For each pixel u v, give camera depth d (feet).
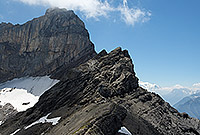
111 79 290.76
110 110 193.88
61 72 469.98
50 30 586.86
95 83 279.69
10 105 360.69
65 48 547.49
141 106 264.93
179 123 264.93
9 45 613.52
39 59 559.38
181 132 247.91
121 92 275.39
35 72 535.60
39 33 599.57
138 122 209.97
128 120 200.75
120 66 312.71
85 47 554.46
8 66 574.15
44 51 564.30
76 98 260.42
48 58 547.08
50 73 507.71
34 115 263.29
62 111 242.99
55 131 189.78
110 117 182.19
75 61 512.22
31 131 218.18
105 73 300.40
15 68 574.97
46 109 266.77
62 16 604.90
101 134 160.56
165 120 256.93
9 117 323.78
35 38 599.98
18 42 624.59
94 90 266.57
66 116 223.30
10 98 399.03
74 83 298.56
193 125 277.64
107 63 324.60
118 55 341.41
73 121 193.88
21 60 590.55
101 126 167.22
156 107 280.51
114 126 178.19
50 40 565.53
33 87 450.30
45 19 620.90
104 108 199.31
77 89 280.51
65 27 577.02
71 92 280.72
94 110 200.85
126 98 269.85
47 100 284.20
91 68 320.09
